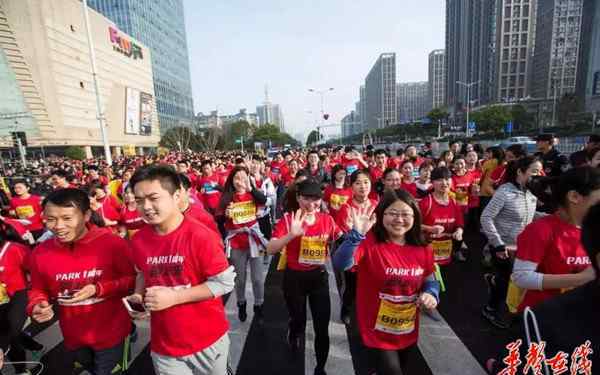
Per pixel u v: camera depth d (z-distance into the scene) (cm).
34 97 4000
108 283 219
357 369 306
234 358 328
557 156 642
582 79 5606
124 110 5800
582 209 205
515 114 5072
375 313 227
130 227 497
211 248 189
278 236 282
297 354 332
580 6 6091
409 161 602
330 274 534
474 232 696
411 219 216
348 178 556
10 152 3862
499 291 353
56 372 318
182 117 9075
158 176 180
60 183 709
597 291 121
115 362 233
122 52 5822
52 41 4200
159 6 7919
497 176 620
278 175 1059
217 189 751
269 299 456
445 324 373
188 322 190
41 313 215
